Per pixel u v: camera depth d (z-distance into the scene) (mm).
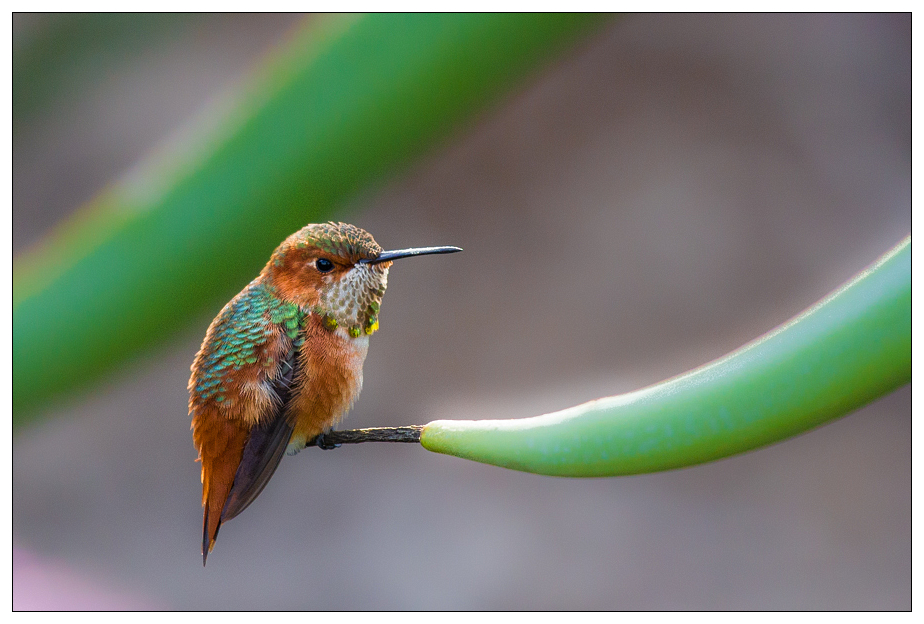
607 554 3072
